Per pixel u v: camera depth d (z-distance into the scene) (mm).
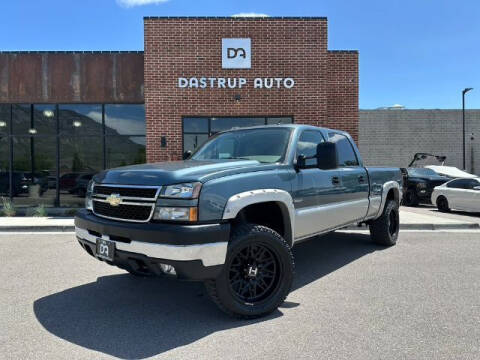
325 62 12258
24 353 3143
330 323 3713
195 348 3221
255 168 4082
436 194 14391
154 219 3518
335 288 4781
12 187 13344
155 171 3742
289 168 4457
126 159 13266
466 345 3250
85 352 3160
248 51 12172
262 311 3834
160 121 12133
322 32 12242
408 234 8719
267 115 12281
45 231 9336
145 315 3959
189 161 4586
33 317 3904
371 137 26359
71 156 13281
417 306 4148
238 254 3812
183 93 12141
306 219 4656
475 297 4422
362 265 5879
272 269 4016
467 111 26562
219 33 12125
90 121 13219
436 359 3020
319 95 12273
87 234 4105
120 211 3793
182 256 3326
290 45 12227
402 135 26406
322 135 5438
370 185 6254
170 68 12102
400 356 3066
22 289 4785
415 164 26234
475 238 8180
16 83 12602
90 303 4309
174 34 12086
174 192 3467
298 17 12211
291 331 3539
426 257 6387
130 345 3283
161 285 4961
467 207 13055
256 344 3285
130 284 4996
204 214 3453
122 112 13203
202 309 4125
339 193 5348
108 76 12719
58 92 12664
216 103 12211
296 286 4871
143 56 12734
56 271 5602
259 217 4469
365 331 3529
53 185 13328
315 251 6871
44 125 13242
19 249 7129
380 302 4270
